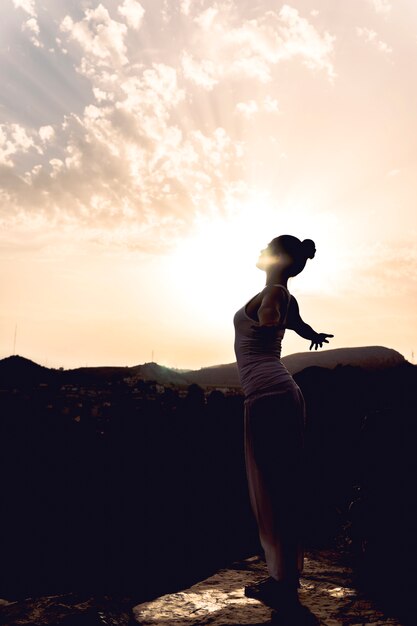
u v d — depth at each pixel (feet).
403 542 10.26
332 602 9.92
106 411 116.26
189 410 90.22
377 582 10.58
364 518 11.07
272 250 9.41
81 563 56.18
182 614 9.41
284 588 8.91
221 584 11.03
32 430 104.22
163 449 78.13
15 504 75.00
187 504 57.26
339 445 16.30
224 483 58.75
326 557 12.76
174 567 45.42
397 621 8.92
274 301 8.61
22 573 55.98
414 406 11.30
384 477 10.77
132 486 72.18
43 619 9.33
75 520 67.77
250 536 45.60
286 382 8.99
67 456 90.38
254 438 9.04
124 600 10.64
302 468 9.11
